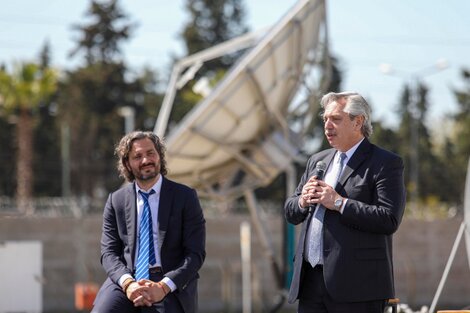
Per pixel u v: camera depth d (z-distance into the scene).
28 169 54.72
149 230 7.02
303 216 6.84
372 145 6.71
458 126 72.12
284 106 18.25
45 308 31.28
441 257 35.09
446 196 66.25
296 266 6.72
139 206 7.09
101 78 64.25
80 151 63.16
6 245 14.99
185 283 6.89
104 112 64.56
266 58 16.19
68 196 56.19
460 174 67.00
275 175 18.83
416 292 34.78
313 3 16.55
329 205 6.44
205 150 17.50
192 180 18.48
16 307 14.96
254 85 16.42
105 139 63.97
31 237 31.62
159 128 17.97
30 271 15.12
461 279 35.00
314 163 6.96
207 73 64.44
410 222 35.06
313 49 17.72
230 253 33.66
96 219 32.34
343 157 6.73
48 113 64.56
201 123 16.53
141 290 6.74
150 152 7.07
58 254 31.80
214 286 33.25
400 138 69.88
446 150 69.44
